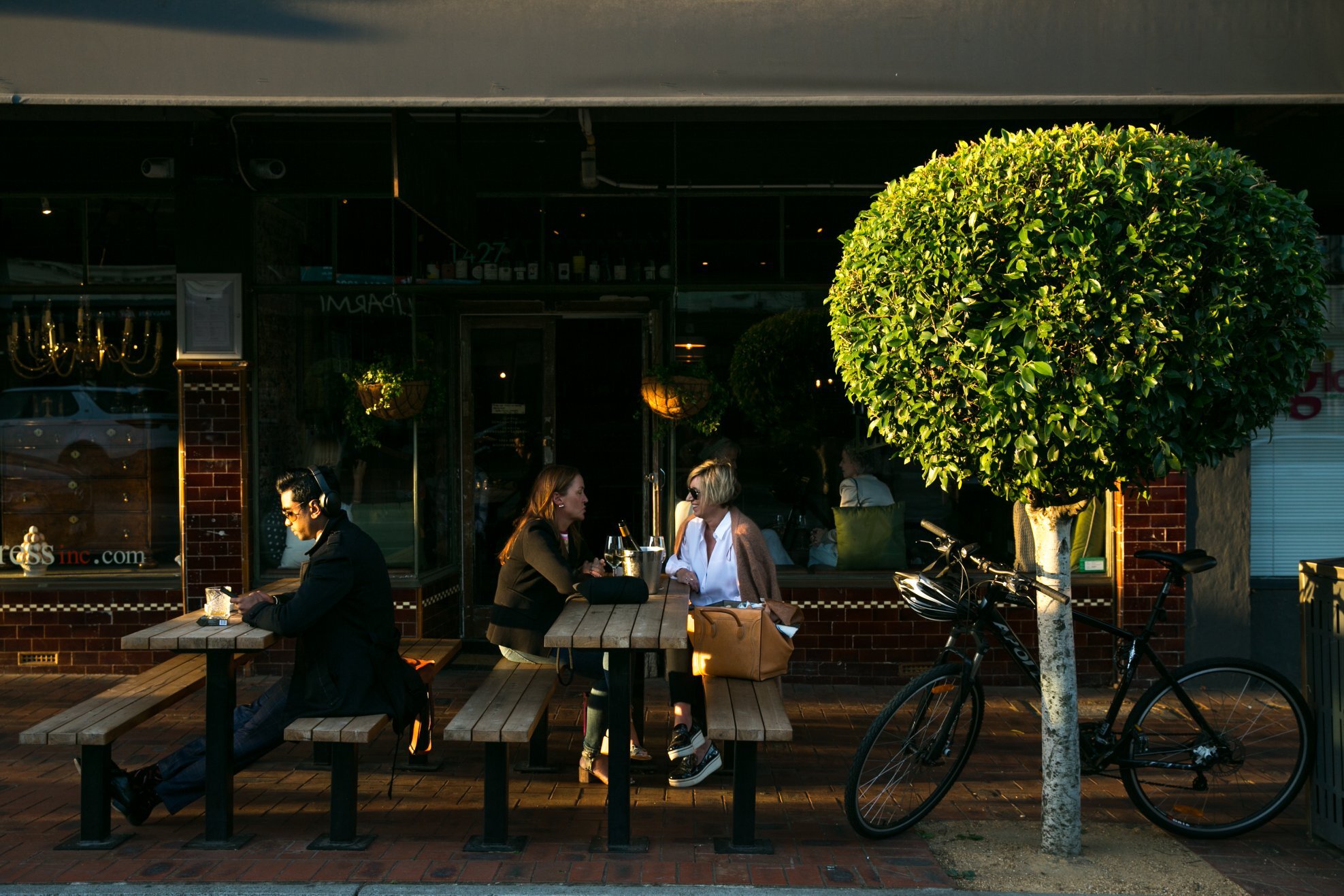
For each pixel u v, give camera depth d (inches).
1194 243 158.4
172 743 251.6
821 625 310.8
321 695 193.0
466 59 236.8
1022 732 266.2
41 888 171.5
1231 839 199.3
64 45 234.8
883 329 172.1
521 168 317.4
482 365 351.6
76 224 316.8
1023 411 163.3
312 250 317.1
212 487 311.1
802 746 253.9
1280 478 315.0
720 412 311.1
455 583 347.6
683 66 236.8
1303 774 201.3
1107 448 162.2
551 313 347.3
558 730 266.2
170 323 318.7
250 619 191.5
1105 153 165.2
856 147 313.6
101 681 309.7
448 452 346.0
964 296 162.9
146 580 316.2
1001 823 205.2
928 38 235.5
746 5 236.4
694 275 315.9
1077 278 157.8
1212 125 301.0
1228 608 305.6
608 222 317.7
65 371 320.2
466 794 219.5
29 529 319.6
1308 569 201.5
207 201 308.8
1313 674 199.8
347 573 191.8
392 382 306.7
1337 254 309.7
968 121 310.8
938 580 207.6
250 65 236.1
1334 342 312.3
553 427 350.0
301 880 175.5
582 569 238.7
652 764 236.8
